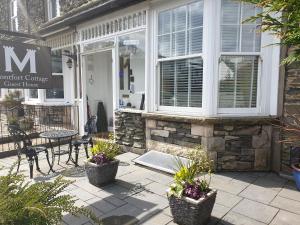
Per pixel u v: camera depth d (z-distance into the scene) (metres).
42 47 6.43
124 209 3.25
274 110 4.44
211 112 4.51
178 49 4.95
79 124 7.49
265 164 4.53
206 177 4.25
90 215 1.81
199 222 2.77
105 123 7.97
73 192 3.75
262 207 3.27
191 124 4.68
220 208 3.24
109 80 8.12
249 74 4.54
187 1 4.67
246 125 4.43
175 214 2.87
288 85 4.16
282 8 2.12
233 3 4.36
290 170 4.20
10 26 10.96
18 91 10.16
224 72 4.51
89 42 6.70
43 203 1.74
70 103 7.86
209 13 4.37
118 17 5.84
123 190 3.82
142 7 5.29
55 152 5.46
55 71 8.05
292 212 3.14
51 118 8.12
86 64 7.45
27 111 8.32
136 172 4.57
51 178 4.35
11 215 1.49
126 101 6.24
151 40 5.31
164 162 4.76
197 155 3.64
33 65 6.27
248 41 4.45
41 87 6.46
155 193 3.72
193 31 4.69
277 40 4.26
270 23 2.28
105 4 5.42
